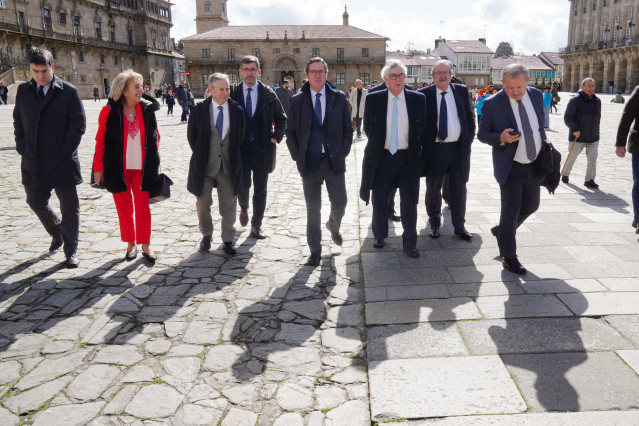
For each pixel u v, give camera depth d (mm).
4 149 13117
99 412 2621
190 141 4938
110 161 4641
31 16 50594
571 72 78812
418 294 4000
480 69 84312
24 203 7387
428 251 5059
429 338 3299
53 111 4578
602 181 8523
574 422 2436
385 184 4988
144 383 2877
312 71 4547
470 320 3523
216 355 3178
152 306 3918
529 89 4289
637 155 5453
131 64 70125
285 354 3180
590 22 71500
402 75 4625
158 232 5961
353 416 2574
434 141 5309
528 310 3637
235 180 4906
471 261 4719
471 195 7566
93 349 3271
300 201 7590
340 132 4711
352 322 3607
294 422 2529
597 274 4254
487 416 2506
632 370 2850
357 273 4570
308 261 4797
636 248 4898
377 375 2896
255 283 4367
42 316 3754
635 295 3807
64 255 5137
